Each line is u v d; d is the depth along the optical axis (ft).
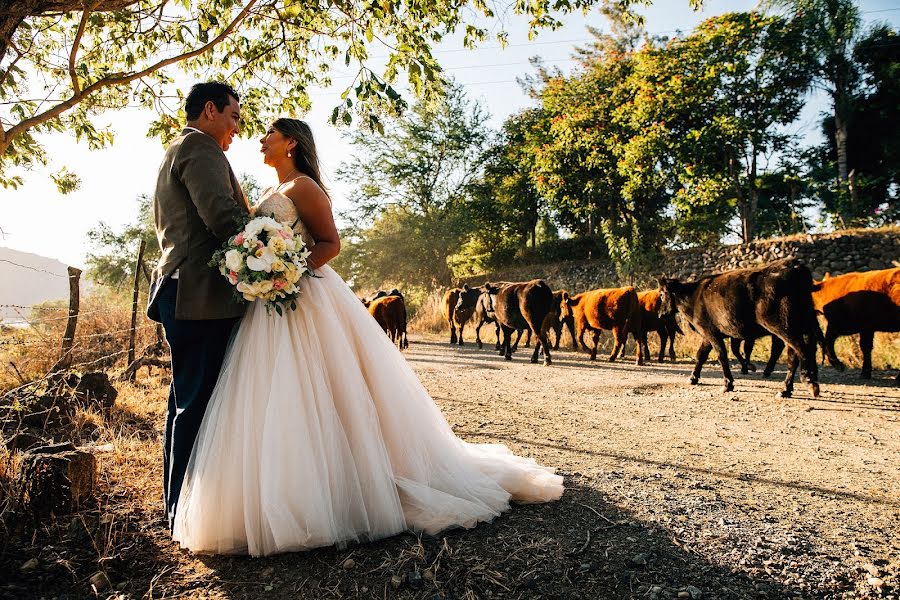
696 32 68.49
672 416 16.92
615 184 81.10
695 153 67.82
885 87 71.72
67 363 18.69
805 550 7.15
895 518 8.35
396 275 114.01
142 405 16.06
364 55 12.41
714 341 22.36
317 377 7.52
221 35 11.00
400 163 118.52
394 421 8.09
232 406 7.22
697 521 8.09
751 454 12.35
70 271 19.74
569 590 6.12
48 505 7.65
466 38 13.12
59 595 5.92
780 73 67.15
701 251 69.41
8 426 10.75
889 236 54.95
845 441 13.67
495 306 37.50
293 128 8.77
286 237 7.28
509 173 122.52
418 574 6.34
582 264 87.15
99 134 13.10
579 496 9.18
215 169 7.46
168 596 5.97
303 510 6.81
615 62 84.69
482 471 9.04
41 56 12.23
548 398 20.42
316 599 5.92
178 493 7.48
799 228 73.31
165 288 7.63
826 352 26.40
